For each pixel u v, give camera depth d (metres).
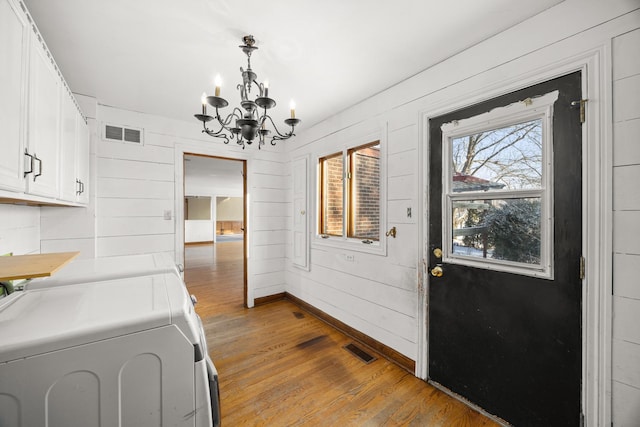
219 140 3.30
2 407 0.68
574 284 1.31
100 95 2.41
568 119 1.32
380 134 2.35
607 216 1.21
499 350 1.60
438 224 1.91
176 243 2.99
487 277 1.65
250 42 1.64
